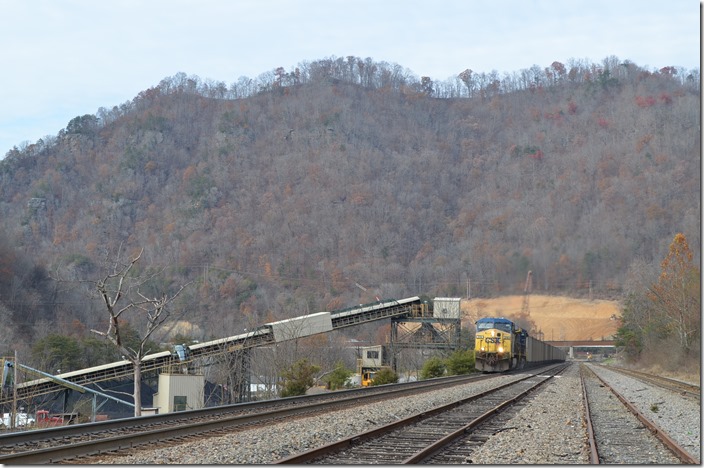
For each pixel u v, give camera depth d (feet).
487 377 158.30
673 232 280.92
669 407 85.61
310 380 152.66
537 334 282.15
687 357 205.16
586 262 258.78
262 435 54.34
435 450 46.24
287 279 435.53
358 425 62.39
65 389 159.33
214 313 319.68
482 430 58.03
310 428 59.41
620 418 71.20
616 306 254.47
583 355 561.43
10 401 129.59
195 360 176.35
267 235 508.94
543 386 122.11
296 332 188.85
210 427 58.29
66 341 194.08
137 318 269.03
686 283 209.56
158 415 62.80
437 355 220.02
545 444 50.44
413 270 413.59
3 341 206.49
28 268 287.48
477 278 274.98
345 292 418.92
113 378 166.50
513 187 494.18
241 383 174.81
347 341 289.53
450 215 529.04
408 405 82.69
